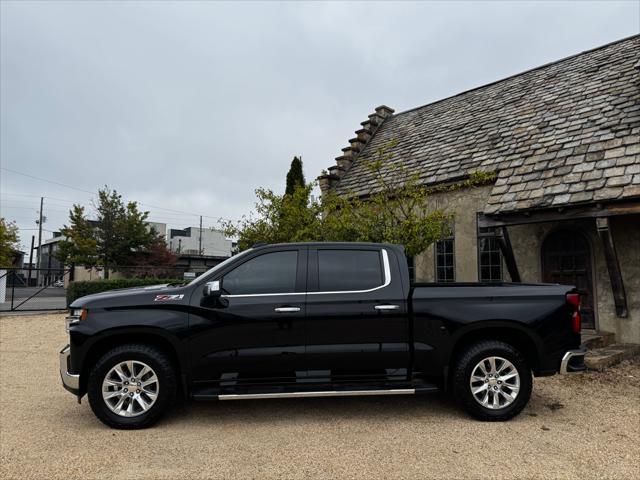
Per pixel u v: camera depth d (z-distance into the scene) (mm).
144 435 4273
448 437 4211
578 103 10484
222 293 4738
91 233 29375
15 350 8766
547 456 3791
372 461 3678
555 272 9453
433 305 4789
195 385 4586
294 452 3857
